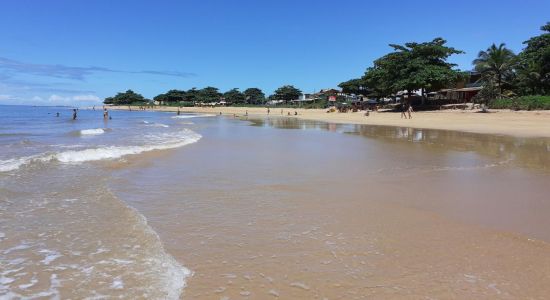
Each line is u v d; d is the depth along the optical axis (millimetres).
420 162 13125
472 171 11391
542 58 51281
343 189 9039
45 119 54250
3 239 5766
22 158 13602
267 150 16781
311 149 17141
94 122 48031
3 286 4301
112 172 11281
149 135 25766
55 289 4238
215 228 6238
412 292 4145
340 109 78125
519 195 8430
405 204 7695
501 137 23172
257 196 8367
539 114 41562
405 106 63969
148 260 4973
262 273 4590
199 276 4504
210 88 167250
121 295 4070
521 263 4902
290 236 5852
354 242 5598
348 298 4016
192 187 9312
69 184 9609
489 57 58688
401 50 64688
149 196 8414
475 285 4312
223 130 32219
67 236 5895
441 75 56469
